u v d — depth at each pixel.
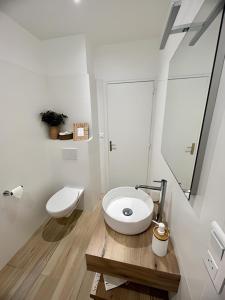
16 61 1.50
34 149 1.79
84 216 2.10
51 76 1.94
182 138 0.77
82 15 1.43
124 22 1.56
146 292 0.98
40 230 1.86
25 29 1.59
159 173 1.54
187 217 0.69
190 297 0.60
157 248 0.83
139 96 2.19
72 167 2.05
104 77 2.19
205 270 0.49
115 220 0.96
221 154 0.43
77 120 2.02
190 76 0.69
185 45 0.77
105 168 2.60
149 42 1.96
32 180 1.78
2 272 1.38
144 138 2.35
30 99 1.70
